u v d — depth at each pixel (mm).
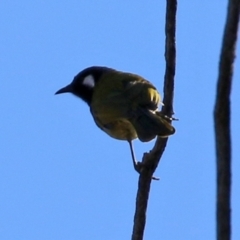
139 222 11172
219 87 6672
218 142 6590
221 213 6434
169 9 11469
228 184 6477
